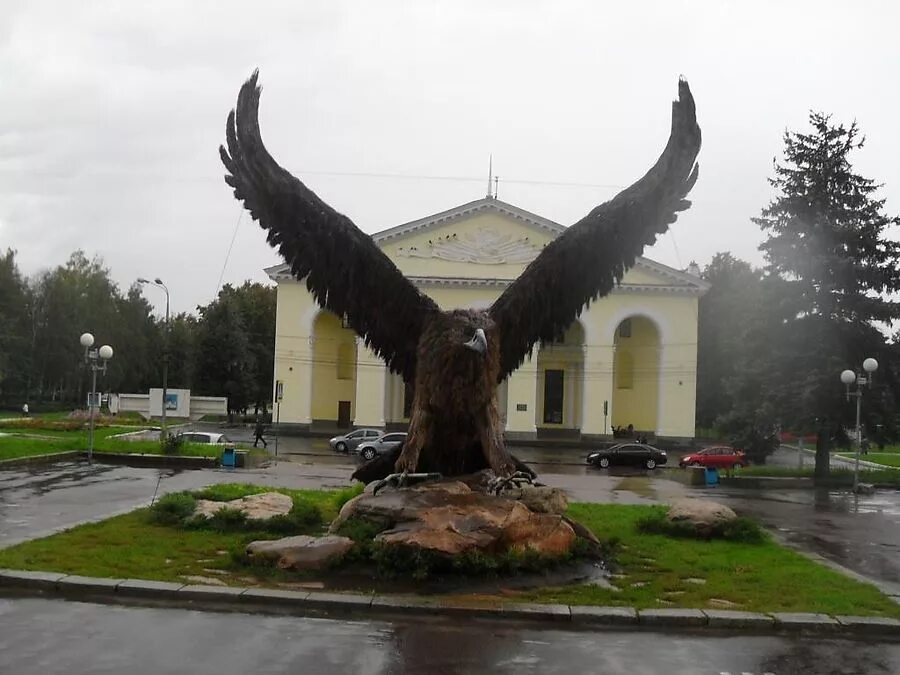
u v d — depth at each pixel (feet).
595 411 164.14
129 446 92.48
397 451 36.11
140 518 43.70
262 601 27.53
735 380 110.73
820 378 97.71
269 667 21.15
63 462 83.30
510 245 167.12
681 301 166.09
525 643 24.21
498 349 33.55
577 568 33.68
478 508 32.40
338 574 30.99
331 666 21.40
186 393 176.65
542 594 29.50
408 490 33.30
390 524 33.01
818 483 93.20
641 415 176.24
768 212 106.01
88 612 25.77
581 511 53.72
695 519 44.47
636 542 41.42
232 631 24.29
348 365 178.91
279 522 40.45
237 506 42.73
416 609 26.96
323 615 26.53
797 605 29.19
